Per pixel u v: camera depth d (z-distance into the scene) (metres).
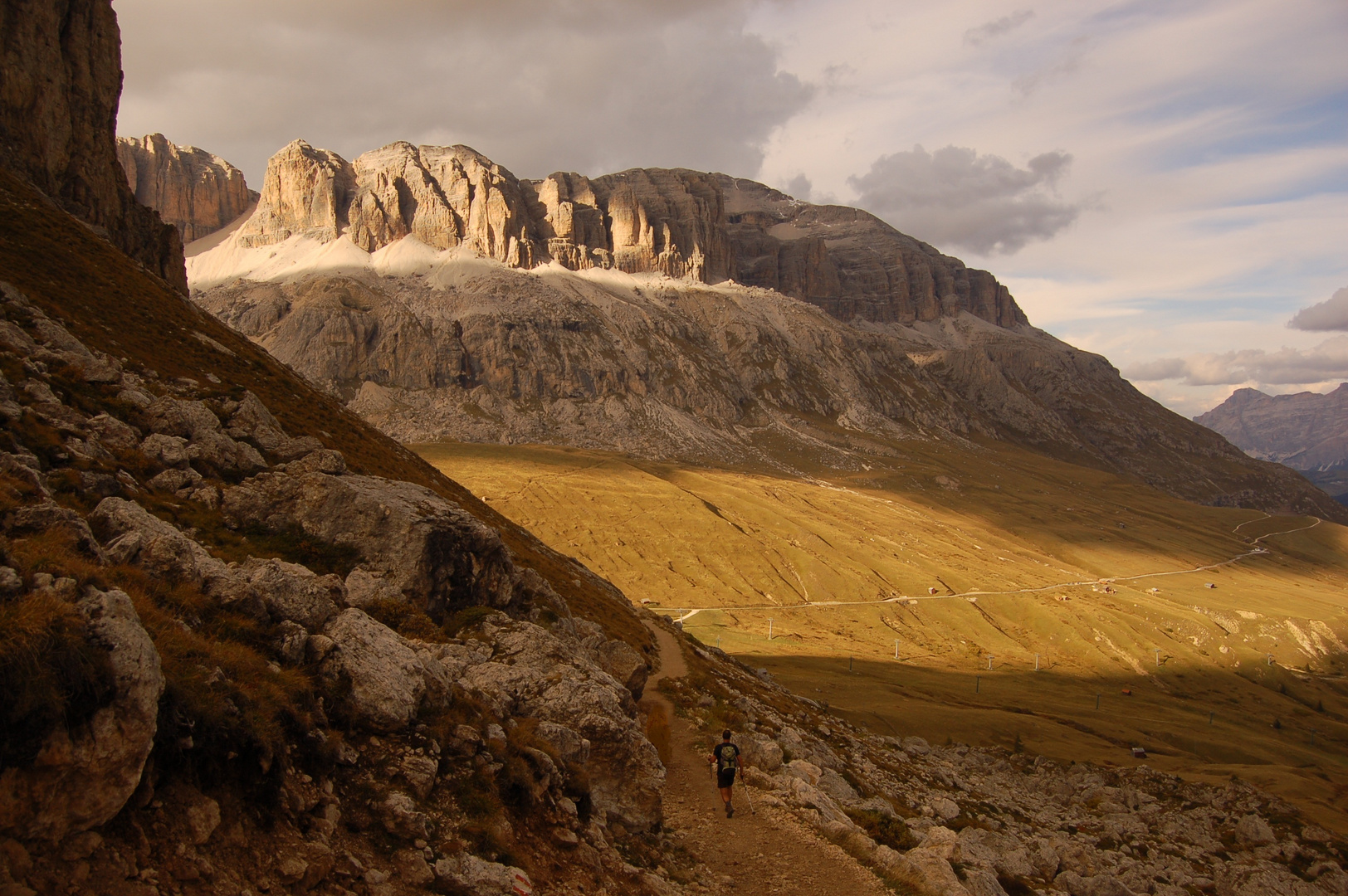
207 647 15.39
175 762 12.95
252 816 13.66
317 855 13.84
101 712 11.83
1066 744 127.81
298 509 31.47
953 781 74.81
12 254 65.44
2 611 11.77
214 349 76.44
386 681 18.09
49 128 104.06
